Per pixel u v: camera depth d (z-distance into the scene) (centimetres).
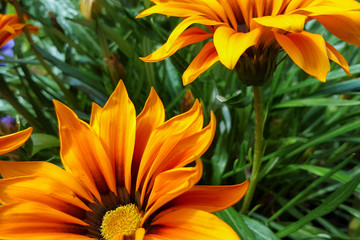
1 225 17
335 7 18
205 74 27
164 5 20
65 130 19
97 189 20
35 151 25
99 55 34
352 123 25
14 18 27
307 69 18
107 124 19
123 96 19
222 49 18
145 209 19
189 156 18
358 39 19
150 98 20
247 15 20
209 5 20
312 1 19
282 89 28
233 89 30
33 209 18
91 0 29
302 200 29
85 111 32
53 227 18
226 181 29
